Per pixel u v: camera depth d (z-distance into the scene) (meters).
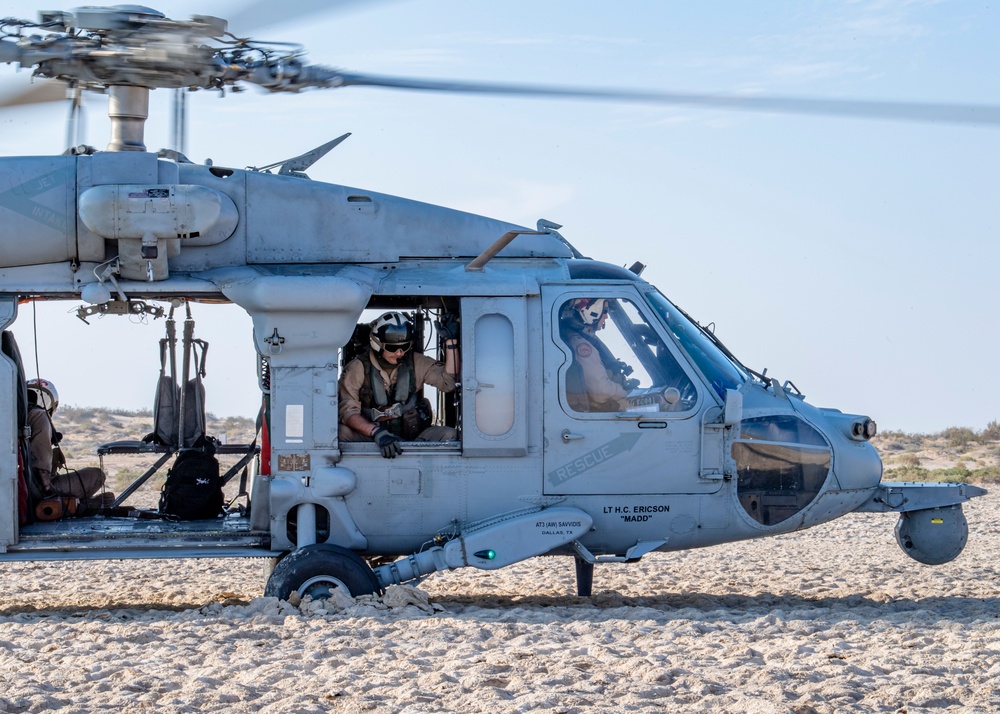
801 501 15.16
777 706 9.49
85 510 16.50
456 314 15.30
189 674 10.80
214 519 16.19
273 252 15.20
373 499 14.55
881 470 15.91
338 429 14.67
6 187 14.42
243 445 17.20
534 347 14.77
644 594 17.78
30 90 12.14
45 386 17.28
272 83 12.90
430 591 18.06
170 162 14.92
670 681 10.41
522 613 14.09
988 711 9.44
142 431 58.94
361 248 15.36
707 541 15.12
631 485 14.77
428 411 15.44
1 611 15.95
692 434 14.85
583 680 10.45
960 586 17.95
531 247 15.68
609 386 14.82
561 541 14.29
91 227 14.18
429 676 10.47
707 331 16.25
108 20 11.95
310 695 9.92
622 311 15.10
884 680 10.47
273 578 13.95
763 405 15.23
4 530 14.16
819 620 13.59
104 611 15.32
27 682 10.43
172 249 14.69
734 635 12.69
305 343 14.33
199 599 17.25
